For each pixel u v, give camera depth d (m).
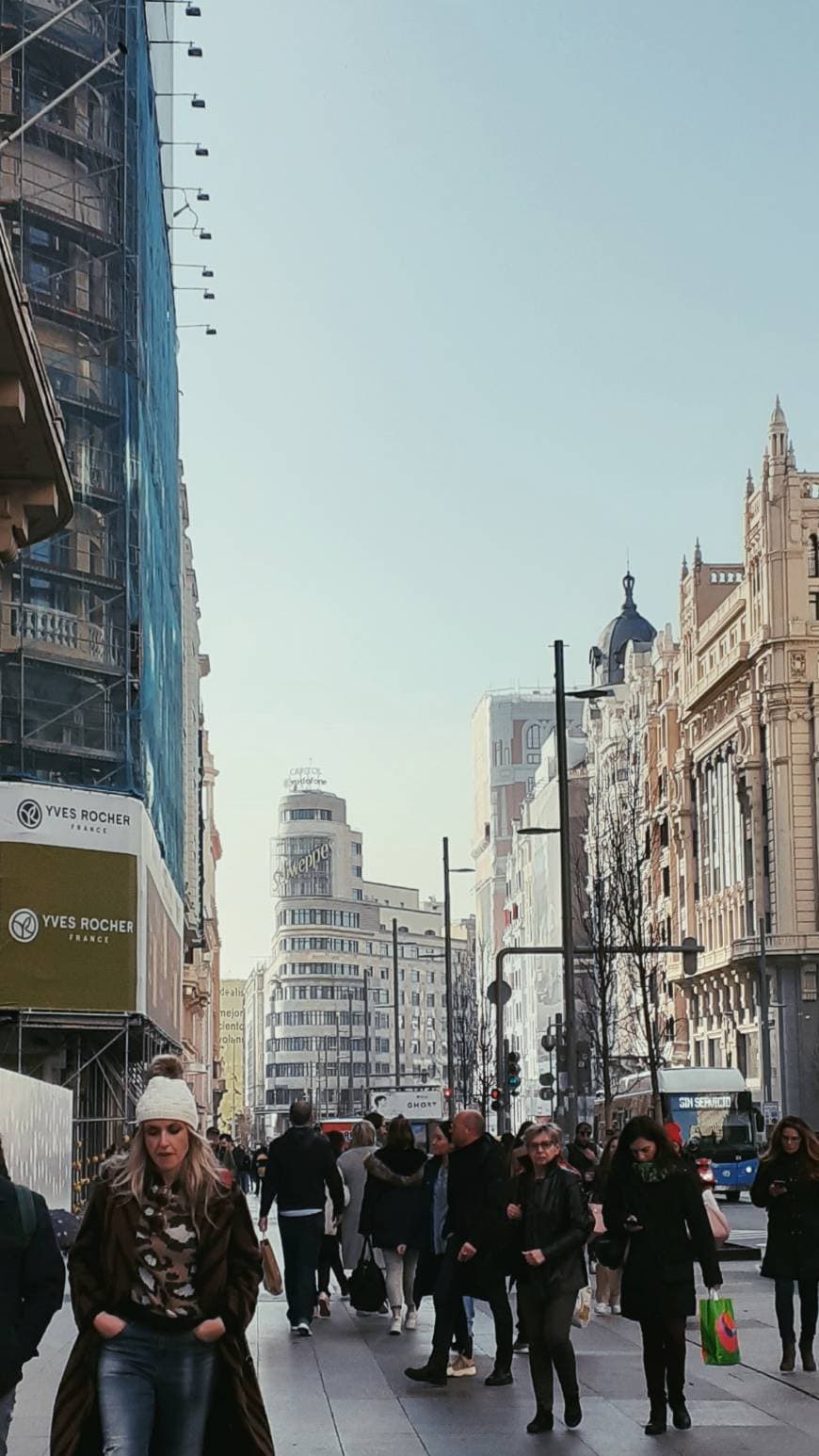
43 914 43.44
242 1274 7.64
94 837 44.72
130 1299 7.57
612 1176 13.26
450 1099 69.31
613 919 88.00
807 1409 14.05
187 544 107.19
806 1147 16.02
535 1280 13.29
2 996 42.75
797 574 105.44
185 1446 7.62
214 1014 169.75
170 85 69.00
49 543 47.78
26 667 46.91
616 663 173.25
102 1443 7.52
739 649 108.44
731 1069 63.12
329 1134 25.50
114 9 50.53
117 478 49.47
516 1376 16.20
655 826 131.88
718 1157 61.41
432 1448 12.48
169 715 63.38
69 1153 33.78
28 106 48.88
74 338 49.28
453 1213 15.59
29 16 48.56
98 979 44.34
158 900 53.03
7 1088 25.08
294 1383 15.74
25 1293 8.03
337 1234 22.20
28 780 43.81
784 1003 102.56
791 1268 15.99
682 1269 13.07
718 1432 13.02
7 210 47.66
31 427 22.62
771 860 105.38
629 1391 15.22
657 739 131.12
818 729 103.56
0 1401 7.94
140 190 51.44
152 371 54.16
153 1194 7.58
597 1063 88.81
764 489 107.06
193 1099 7.75
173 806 65.50
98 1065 48.75
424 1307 22.98
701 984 119.56
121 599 49.03
